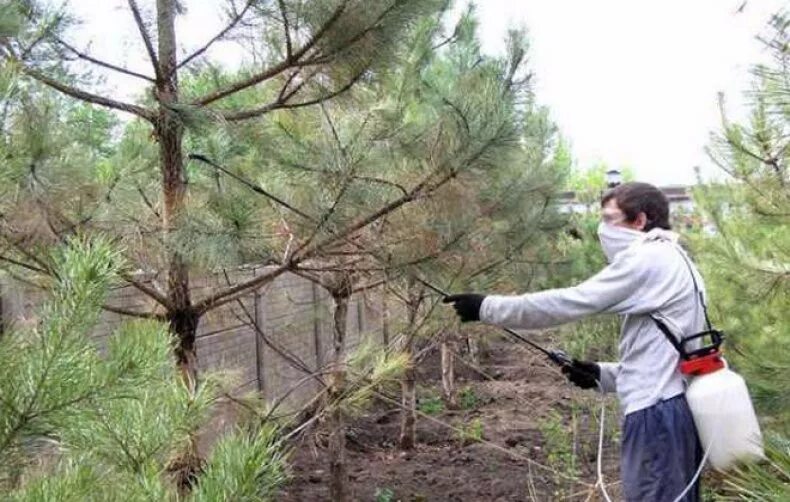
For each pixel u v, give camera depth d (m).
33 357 1.44
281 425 4.05
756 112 3.26
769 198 3.81
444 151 3.54
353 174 3.40
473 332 5.61
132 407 1.70
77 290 1.45
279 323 6.71
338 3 3.16
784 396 3.75
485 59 4.77
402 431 6.85
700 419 2.77
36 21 3.07
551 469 5.27
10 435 1.42
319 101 3.59
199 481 1.58
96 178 3.34
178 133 3.53
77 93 3.30
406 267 3.78
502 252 5.00
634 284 2.88
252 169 3.79
